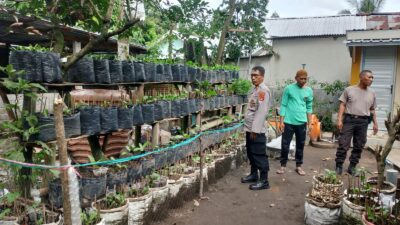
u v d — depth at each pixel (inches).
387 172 183.0
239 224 162.2
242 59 652.1
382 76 406.0
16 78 116.3
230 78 311.1
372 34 392.2
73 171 85.9
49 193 122.0
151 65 186.1
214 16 393.7
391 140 144.0
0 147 117.9
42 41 359.3
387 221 124.1
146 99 184.9
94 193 131.5
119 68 159.3
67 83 133.8
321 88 512.7
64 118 123.3
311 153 330.3
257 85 210.5
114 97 173.3
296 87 238.8
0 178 136.5
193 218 166.4
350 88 235.1
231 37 493.4
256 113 207.5
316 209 152.9
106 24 124.4
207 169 208.8
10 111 120.7
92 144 155.8
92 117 137.2
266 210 180.2
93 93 172.7
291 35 586.2
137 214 142.7
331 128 434.6
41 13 135.3
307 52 589.9
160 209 160.4
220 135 254.5
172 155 189.2
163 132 246.1
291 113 241.1
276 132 345.1
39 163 132.3
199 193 194.1
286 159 249.6
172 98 203.0
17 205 118.7
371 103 233.0
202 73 253.3
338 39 569.9
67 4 131.0
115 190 142.7
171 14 182.1
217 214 172.7
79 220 87.4
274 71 612.7
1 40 360.5
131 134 225.8
